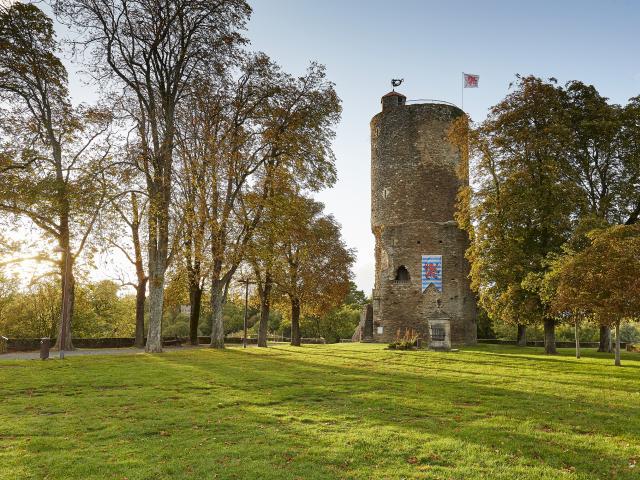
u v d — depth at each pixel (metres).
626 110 35.19
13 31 29.81
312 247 43.84
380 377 20.34
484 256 33.69
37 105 33.25
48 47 31.72
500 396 16.09
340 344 46.06
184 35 30.30
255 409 13.77
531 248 32.56
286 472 8.79
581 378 20.39
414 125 45.69
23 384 17.27
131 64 30.22
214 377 19.56
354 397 15.64
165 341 43.03
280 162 34.06
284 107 34.09
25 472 8.62
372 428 11.73
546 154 33.00
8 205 30.09
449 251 44.44
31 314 50.34
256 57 33.97
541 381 19.52
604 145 35.81
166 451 9.83
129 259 39.16
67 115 33.75
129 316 64.75
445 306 43.62
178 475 8.61
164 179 29.92
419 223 44.69
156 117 32.25
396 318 44.56
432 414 13.34
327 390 16.88
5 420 12.18
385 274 45.53
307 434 11.19
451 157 45.59
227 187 33.34
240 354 31.20
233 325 85.94
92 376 19.27
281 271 42.12
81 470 8.74
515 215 31.97
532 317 31.91
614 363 26.41
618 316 21.97
